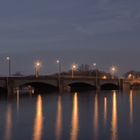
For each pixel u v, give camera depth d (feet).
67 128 204.54
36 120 242.17
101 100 438.81
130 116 259.19
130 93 637.30
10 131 197.06
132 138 175.73
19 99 456.45
